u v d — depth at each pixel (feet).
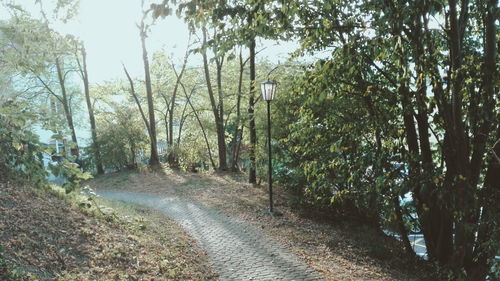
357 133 31.19
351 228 44.78
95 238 24.41
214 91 89.61
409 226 34.53
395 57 21.97
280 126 48.03
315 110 34.71
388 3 20.15
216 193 55.72
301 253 31.63
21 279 17.08
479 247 30.48
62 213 26.43
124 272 21.40
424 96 26.63
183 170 81.30
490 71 24.58
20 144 14.75
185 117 96.22
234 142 80.79
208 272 25.02
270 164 44.80
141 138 84.64
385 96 28.66
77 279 19.07
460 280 29.30
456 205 25.43
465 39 30.14
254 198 52.16
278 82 48.39
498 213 26.23
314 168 34.63
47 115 16.05
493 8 23.12
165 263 24.00
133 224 30.89
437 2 19.79
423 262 35.53
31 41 20.75
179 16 18.12
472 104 26.30
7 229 21.18
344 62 22.58
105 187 66.28
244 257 28.96
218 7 22.21
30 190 27.99
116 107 87.81
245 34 23.99
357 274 28.84
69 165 16.02
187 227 36.99
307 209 48.93
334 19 28.14
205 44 24.36
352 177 29.81
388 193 27.76
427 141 32.48
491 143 29.19
